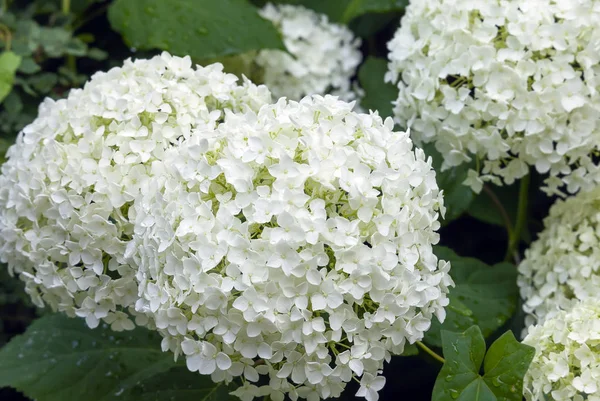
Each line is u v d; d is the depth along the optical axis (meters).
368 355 0.83
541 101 0.92
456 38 0.94
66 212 0.89
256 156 0.83
